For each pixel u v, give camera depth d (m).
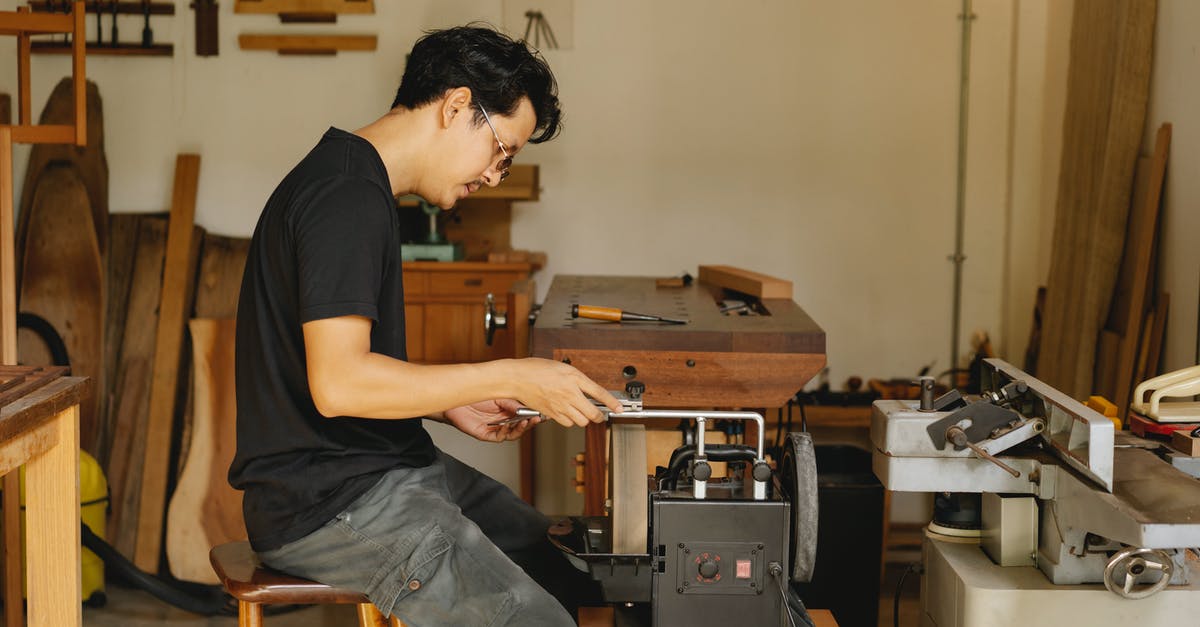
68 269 4.45
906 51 4.58
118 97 4.60
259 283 2.05
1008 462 2.20
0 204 3.13
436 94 2.09
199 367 4.37
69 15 3.31
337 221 1.92
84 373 4.42
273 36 4.55
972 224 4.66
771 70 4.61
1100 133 3.71
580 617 2.60
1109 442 1.95
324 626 3.92
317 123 4.64
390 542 2.04
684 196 4.69
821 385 4.68
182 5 4.57
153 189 4.64
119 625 3.93
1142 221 3.51
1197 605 2.16
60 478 2.25
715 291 3.47
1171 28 3.42
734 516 2.07
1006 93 4.59
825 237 4.70
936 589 2.44
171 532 4.28
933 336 4.74
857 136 4.64
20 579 3.25
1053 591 2.18
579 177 4.69
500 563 2.04
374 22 4.59
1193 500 1.89
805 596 3.46
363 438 2.10
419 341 4.40
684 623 2.10
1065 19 4.30
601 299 3.19
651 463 2.82
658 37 4.61
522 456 4.56
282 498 2.07
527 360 2.04
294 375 2.04
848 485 3.42
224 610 4.07
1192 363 3.25
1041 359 4.09
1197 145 3.25
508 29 4.59
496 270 4.36
